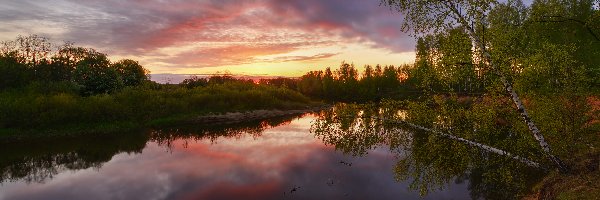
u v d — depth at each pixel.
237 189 14.67
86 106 33.53
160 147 24.92
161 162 19.98
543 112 11.02
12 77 41.00
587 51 15.28
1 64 40.56
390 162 18.11
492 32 10.73
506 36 10.72
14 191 15.52
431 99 13.04
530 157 12.20
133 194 14.47
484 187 13.59
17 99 33.03
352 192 13.91
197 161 19.89
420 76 12.62
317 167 17.72
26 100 32.81
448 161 15.48
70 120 32.31
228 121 42.09
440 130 13.47
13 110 29.72
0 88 39.44
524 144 12.01
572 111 10.80
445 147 15.19
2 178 17.83
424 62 11.99
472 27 10.70
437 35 11.05
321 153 20.84
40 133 29.38
